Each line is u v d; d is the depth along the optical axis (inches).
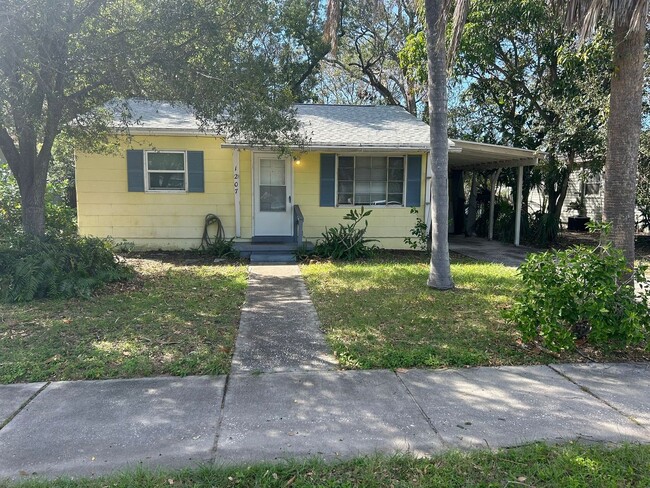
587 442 124.3
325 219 459.2
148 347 190.7
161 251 442.6
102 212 435.5
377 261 402.9
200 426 131.6
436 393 153.9
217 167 442.9
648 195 442.6
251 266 380.5
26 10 213.2
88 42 251.0
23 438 124.7
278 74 314.7
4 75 225.3
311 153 449.1
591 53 419.5
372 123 497.0
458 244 555.8
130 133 402.3
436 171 290.4
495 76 593.6
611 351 190.1
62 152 422.3
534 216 597.9
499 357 185.6
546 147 495.2
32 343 193.2
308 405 144.7
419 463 114.3
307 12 631.8
